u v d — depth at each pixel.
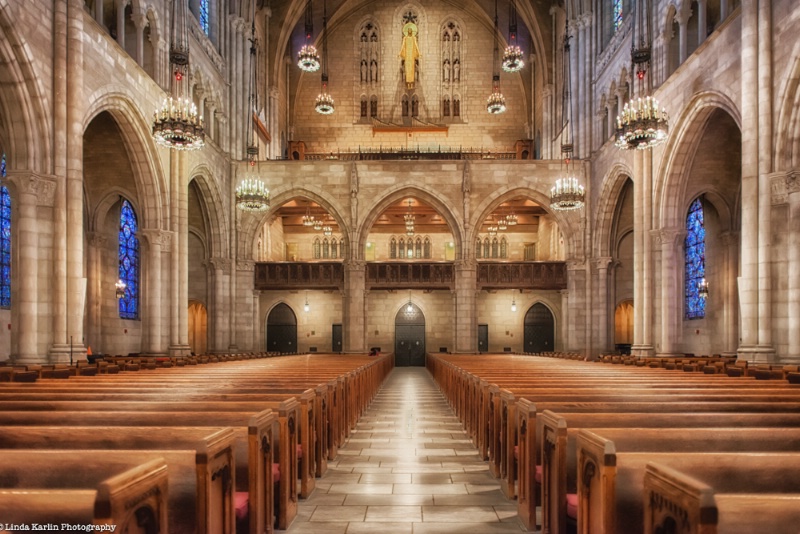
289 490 7.46
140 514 3.42
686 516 3.33
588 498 4.99
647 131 20.84
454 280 36.69
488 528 7.22
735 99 20.62
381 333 46.75
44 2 17.77
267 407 7.46
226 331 35.41
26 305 17.25
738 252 28.77
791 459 4.54
